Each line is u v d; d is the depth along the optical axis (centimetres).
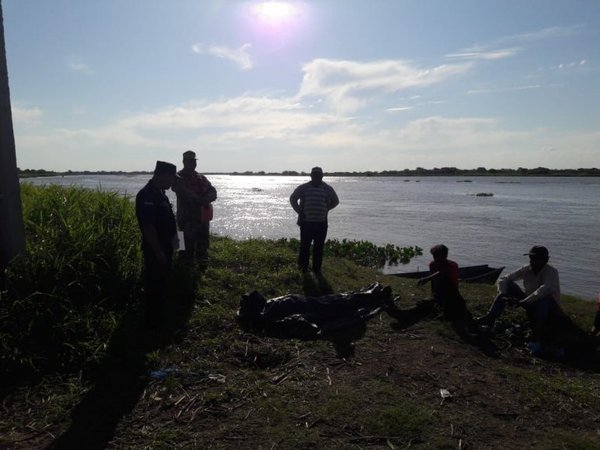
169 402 427
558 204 4638
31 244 602
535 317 637
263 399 436
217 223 2805
